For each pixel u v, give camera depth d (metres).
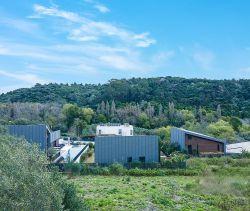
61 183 21.33
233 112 107.00
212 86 133.62
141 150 55.03
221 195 34.00
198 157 57.53
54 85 165.00
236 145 68.81
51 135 63.06
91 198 31.91
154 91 135.00
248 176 43.19
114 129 72.69
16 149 17.28
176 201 31.53
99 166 50.31
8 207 14.44
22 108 107.81
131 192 35.03
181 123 99.69
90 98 139.62
